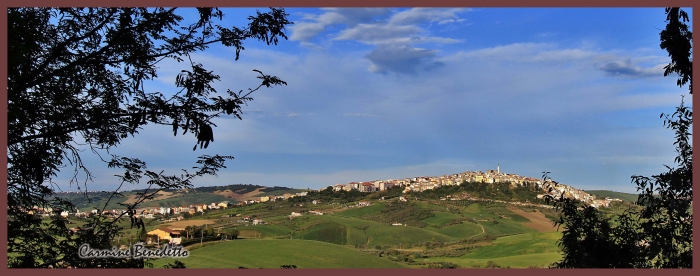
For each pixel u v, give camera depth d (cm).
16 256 667
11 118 618
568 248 727
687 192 716
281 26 704
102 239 705
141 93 675
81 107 691
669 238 702
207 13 675
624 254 697
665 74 750
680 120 734
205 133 630
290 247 5228
